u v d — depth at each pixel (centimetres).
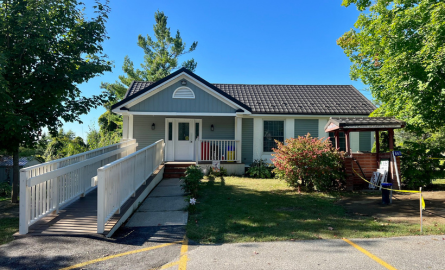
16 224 564
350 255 415
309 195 845
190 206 659
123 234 512
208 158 1332
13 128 691
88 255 413
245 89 1627
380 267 376
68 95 845
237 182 1072
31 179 489
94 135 1738
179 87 1226
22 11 741
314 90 1653
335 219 602
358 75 1255
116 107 1180
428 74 738
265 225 561
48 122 835
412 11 869
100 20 875
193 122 1377
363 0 1134
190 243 470
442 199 788
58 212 596
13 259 393
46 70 725
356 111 1383
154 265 385
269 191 908
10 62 730
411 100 834
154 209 684
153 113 1210
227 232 521
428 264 385
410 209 687
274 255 417
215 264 388
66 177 630
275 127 1419
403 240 477
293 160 895
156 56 2780
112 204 535
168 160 1354
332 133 1411
